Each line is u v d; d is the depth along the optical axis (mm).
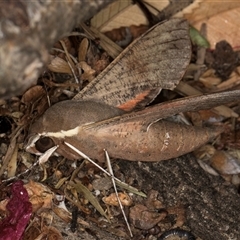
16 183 257
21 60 200
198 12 277
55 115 249
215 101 251
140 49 256
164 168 267
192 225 266
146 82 258
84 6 207
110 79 257
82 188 262
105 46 279
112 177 258
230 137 280
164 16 279
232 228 264
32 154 263
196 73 287
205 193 267
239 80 286
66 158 265
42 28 201
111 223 264
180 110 250
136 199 266
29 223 257
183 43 256
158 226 265
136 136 253
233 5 273
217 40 282
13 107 267
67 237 258
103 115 251
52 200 259
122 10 277
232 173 274
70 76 274
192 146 263
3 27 198
